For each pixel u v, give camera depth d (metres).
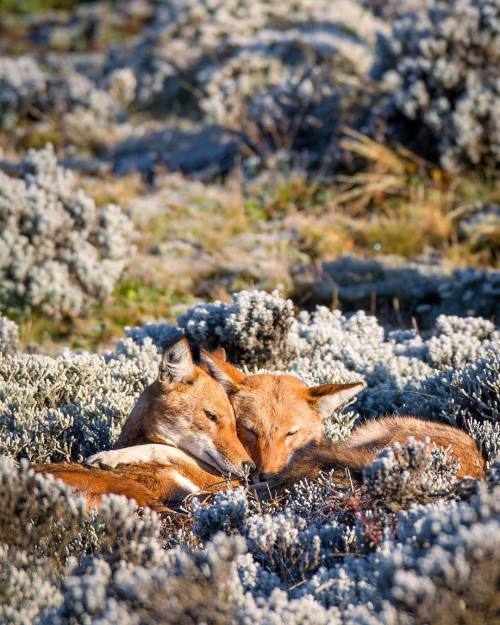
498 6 19.92
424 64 19.97
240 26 30.08
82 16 44.50
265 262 16.81
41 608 5.03
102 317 14.88
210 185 21.22
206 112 27.11
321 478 6.89
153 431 8.13
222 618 4.57
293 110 22.47
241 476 7.68
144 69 31.47
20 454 8.42
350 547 5.85
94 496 6.56
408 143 20.41
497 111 19.00
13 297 14.28
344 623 4.71
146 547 5.44
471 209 18.56
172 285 15.89
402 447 6.28
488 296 14.34
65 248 15.06
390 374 10.59
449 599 4.32
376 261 16.64
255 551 5.95
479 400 8.82
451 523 5.01
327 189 20.08
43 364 10.12
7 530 5.61
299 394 8.55
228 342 11.18
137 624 4.48
